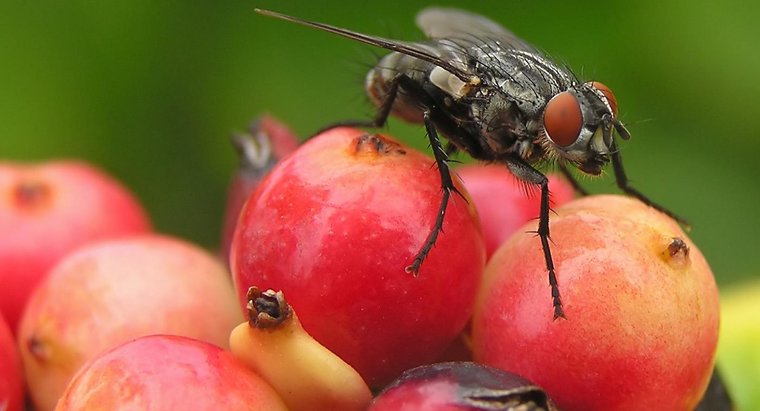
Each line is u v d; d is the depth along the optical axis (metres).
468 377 0.10
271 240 0.10
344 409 0.10
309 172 0.10
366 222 0.10
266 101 0.16
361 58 0.14
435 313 0.10
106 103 0.16
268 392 0.10
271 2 0.16
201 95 0.16
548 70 0.11
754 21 0.15
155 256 0.11
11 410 0.10
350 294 0.10
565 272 0.10
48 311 0.10
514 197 0.11
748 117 0.15
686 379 0.10
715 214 0.15
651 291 0.10
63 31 0.16
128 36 0.16
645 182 0.15
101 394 0.10
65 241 0.11
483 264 0.10
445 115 0.11
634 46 0.15
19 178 0.12
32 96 0.15
